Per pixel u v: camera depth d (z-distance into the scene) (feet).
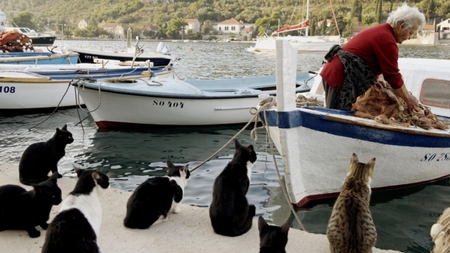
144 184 13.29
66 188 15.85
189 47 219.61
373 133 18.65
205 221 13.65
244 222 12.87
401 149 19.61
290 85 17.67
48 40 118.11
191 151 29.73
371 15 252.01
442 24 231.91
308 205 19.80
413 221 18.78
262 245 10.50
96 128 35.91
